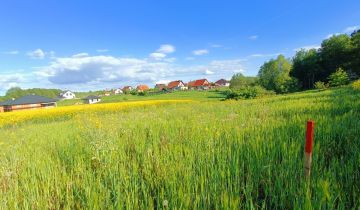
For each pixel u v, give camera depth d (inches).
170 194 105.3
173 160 147.0
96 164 158.4
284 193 98.9
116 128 277.6
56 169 153.9
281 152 146.0
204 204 95.9
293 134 180.1
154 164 151.7
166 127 277.4
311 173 110.6
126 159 165.8
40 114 979.3
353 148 140.9
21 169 162.6
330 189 96.3
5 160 183.5
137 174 130.3
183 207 95.0
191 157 143.2
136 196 105.3
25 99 2285.9
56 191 125.3
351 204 95.9
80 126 344.8
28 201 113.4
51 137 300.7
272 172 123.0
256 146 153.4
